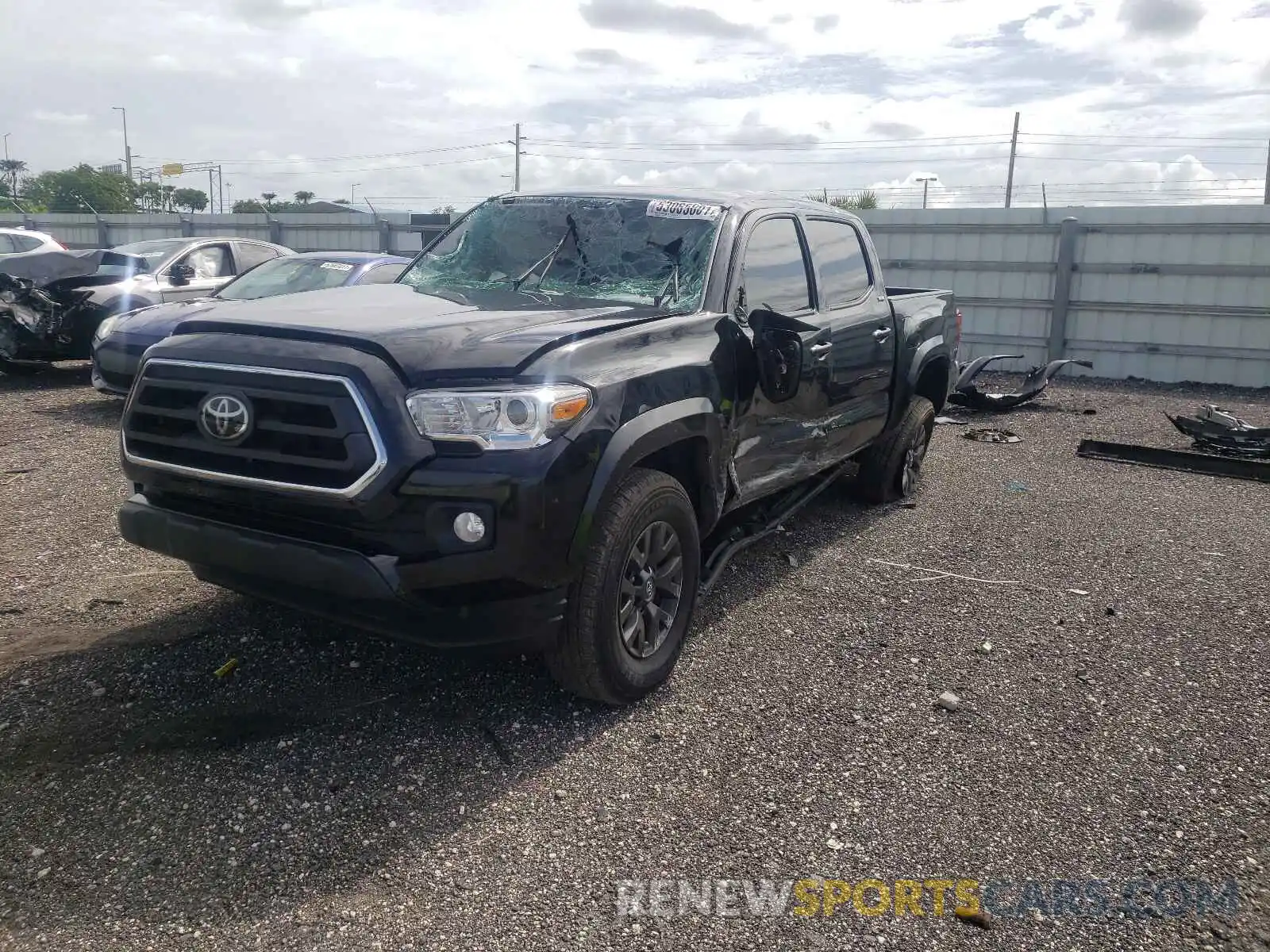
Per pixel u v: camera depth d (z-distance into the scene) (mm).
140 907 2639
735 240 4609
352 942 2531
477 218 5191
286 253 13516
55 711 3602
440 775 3289
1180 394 13297
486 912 2660
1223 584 5379
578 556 3355
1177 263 14180
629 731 3633
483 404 3174
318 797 3143
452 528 3139
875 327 5859
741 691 3988
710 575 4738
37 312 10797
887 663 4281
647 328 3838
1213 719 3852
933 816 3166
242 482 3299
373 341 3299
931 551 5852
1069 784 3369
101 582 4879
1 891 2678
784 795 3258
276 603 3535
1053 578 5434
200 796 3123
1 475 6984
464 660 4113
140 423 3604
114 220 24719
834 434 5539
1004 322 15641
